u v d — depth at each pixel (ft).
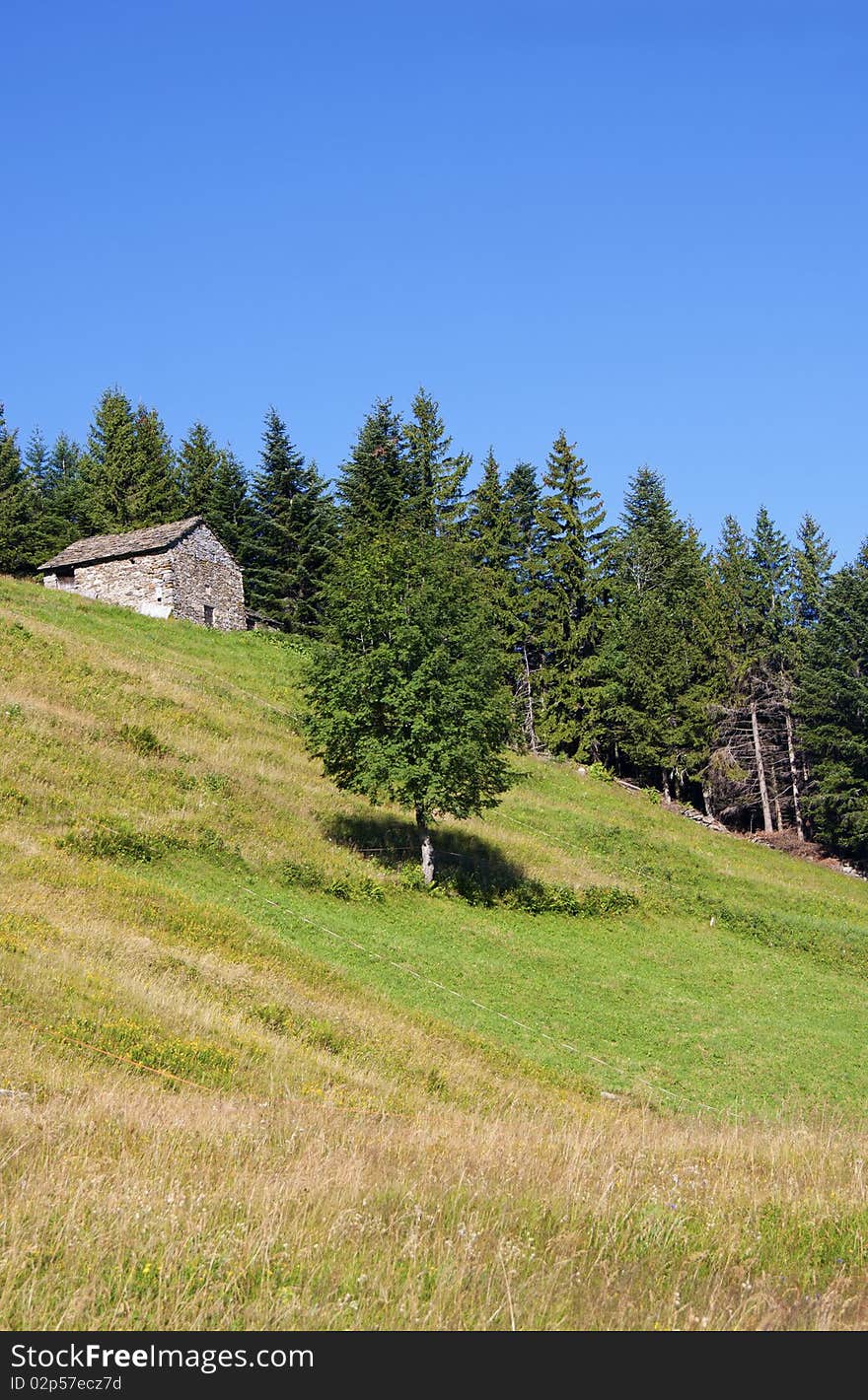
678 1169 35.17
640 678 211.82
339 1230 24.90
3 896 67.72
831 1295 24.50
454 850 122.21
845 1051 88.33
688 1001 94.12
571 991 89.20
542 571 219.41
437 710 107.65
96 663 138.82
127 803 100.01
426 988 80.12
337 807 122.62
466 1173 31.58
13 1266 21.17
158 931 71.51
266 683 165.99
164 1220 24.06
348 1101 47.16
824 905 150.41
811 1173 35.68
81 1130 33.01
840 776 190.80
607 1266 25.27
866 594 196.13
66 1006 51.01
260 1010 61.57
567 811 160.04
